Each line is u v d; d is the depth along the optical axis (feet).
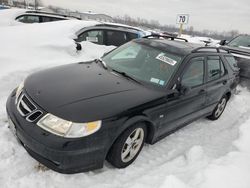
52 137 8.16
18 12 31.04
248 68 25.03
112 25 25.11
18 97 10.10
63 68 12.12
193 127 15.40
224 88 16.28
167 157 11.66
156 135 11.28
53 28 23.02
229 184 9.64
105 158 9.43
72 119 8.30
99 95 9.61
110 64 13.06
